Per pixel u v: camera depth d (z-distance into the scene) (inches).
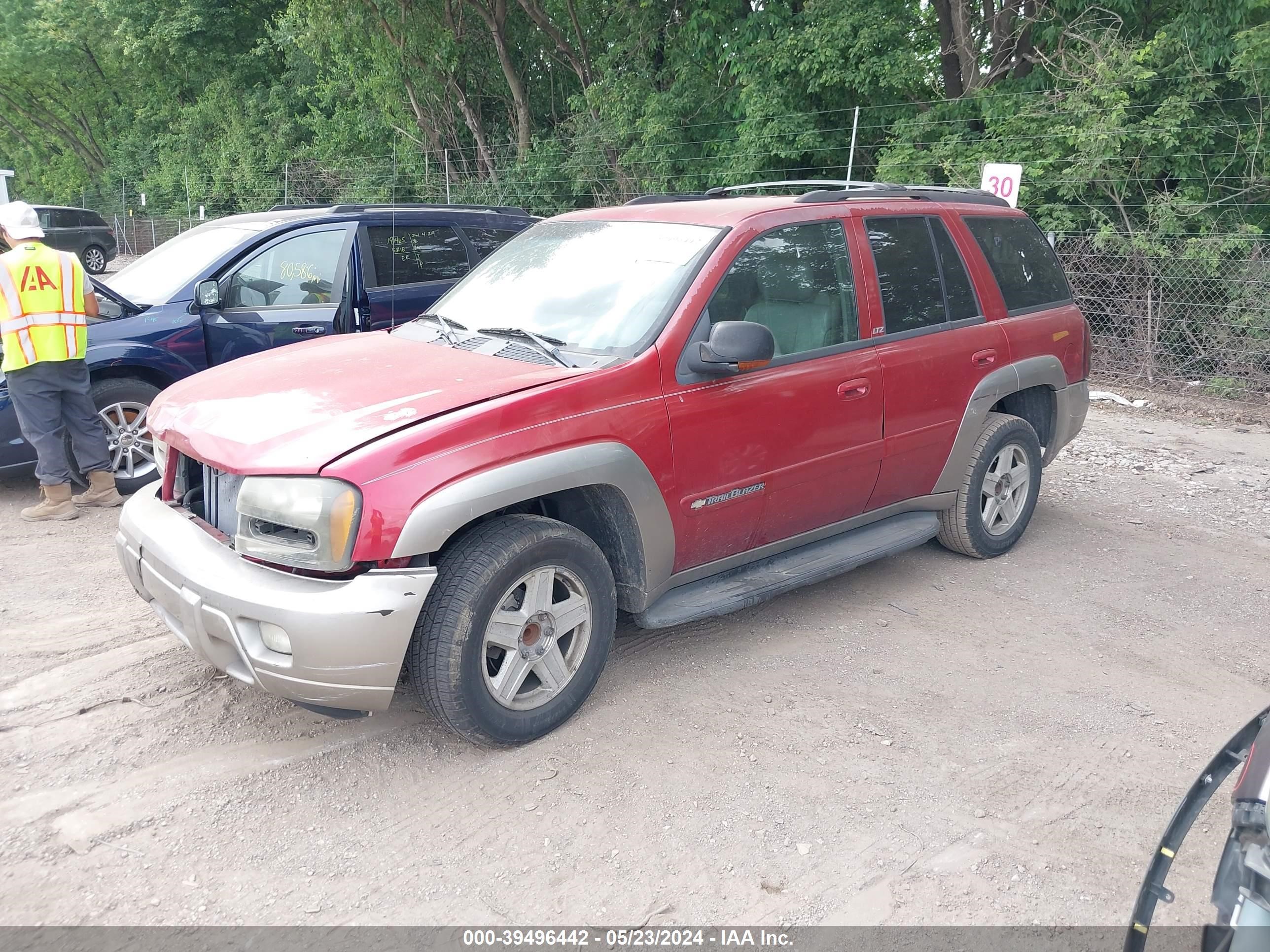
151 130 1358.3
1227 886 79.8
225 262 257.3
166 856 114.4
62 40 1323.8
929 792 131.1
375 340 172.4
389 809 124.6
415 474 121.6
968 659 170.1
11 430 228.5
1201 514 258.4
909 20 547.2
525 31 816.3
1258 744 83.7
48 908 105.5
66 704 145.7
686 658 167.5
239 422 133.3
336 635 117.8
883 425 180.7
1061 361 222.8
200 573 126.0
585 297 161.5
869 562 202.1
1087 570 214.2
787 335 166.4
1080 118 446.9
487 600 128.1
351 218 274.4
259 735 139.9
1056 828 124.6
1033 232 229.6
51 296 215.9
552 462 132.7
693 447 150.2
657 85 694.5
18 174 1743.4
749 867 115.8
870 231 185.5
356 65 885.2
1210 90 434.6
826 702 153.7
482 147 845.8
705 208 174.4
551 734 142.1
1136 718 152.2
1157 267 433.4
